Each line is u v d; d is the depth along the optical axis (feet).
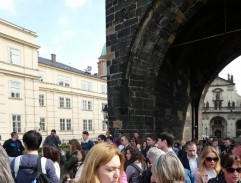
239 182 13.17
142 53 43.21
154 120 48.06
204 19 55.72
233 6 53.31
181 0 39.60
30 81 135.44
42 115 161.38
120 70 44.70
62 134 173.47
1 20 120.47
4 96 122.11
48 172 15.38
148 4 41.81
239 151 16.75
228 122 286.25
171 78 56.24
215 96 293.02
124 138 29.04
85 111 195.11
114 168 8.73
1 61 120.57
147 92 44.88
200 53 66.64
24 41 131.44
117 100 44.62
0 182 6.72
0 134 118.52
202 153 17.26
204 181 16.69
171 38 43.04
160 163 10.85
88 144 37.58
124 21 44.88
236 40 65.72
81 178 8.77
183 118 63.16
